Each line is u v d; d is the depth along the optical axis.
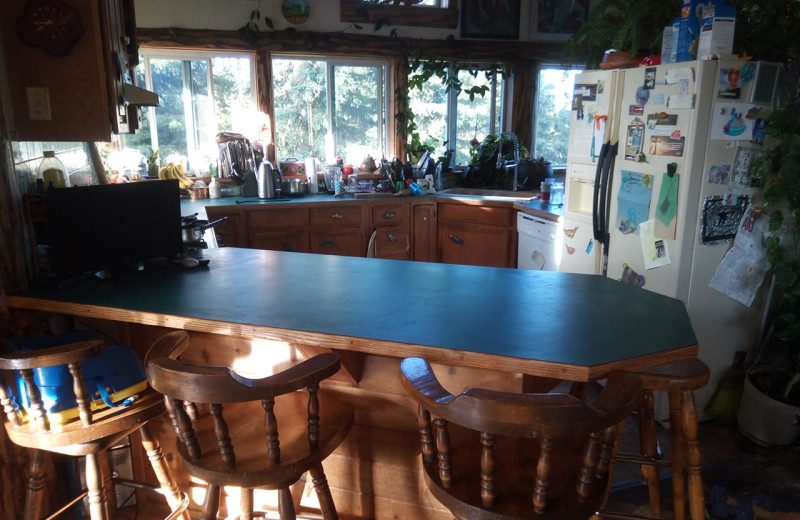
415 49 4.89
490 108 5.36
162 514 2.12
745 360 2.90
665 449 2.63
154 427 2.06
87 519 2.04
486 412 1.11
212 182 4.49
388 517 1.88
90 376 1.62
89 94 2.02
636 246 2.87
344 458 1.88
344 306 1.74
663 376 1.54
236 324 1.59
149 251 2.17
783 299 2.84
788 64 2.62
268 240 4.30
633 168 2.84
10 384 1.74
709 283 2.73
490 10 5.02
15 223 1.92
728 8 2.46
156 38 4.27
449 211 4.70
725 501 2.28
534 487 1.22
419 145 5.18
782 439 2.63
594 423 1.09
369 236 4.59
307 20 4.61
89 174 3.09
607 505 2.23
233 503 2.03
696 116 2.51
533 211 4.00
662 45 2.76
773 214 2.62
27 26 1.95
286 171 4.73
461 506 1.23
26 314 1.91
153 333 1.98
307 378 1.35
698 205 2.62
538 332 1.52
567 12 5.16
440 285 1.99
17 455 1.88
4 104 1.95
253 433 1.54
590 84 3.10
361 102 5.02
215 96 4.61
